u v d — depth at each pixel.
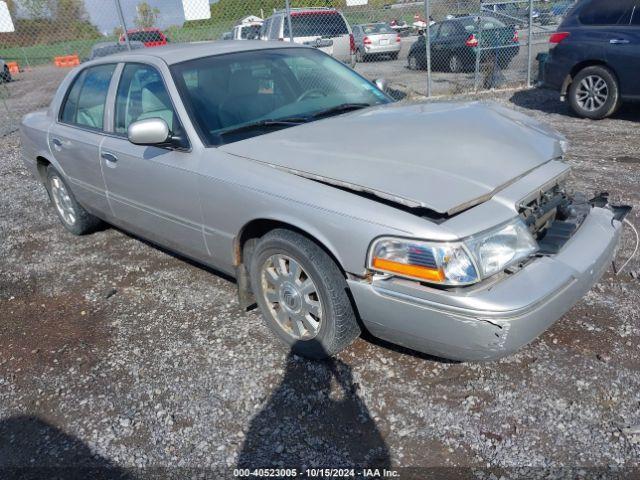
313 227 2.62
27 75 21.39
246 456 2.46
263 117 3.47
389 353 3.05
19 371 3.21
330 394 2.79
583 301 3.38
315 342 2.90
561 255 2.55
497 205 2.46
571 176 5.63
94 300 3.96
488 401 2.66
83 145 4.16
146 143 3.15
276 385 2.88
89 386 3.01
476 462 2.34
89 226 5.04
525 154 2.83
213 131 3.27
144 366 3.13
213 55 3.72
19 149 9.18
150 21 10.66
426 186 2.44
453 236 2.27
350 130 3.11
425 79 13.63
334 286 2.69
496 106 3.61
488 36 11.87
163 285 4.08
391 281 2.44
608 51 7.78
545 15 14.55
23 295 4.12
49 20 12.54
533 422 2.52
